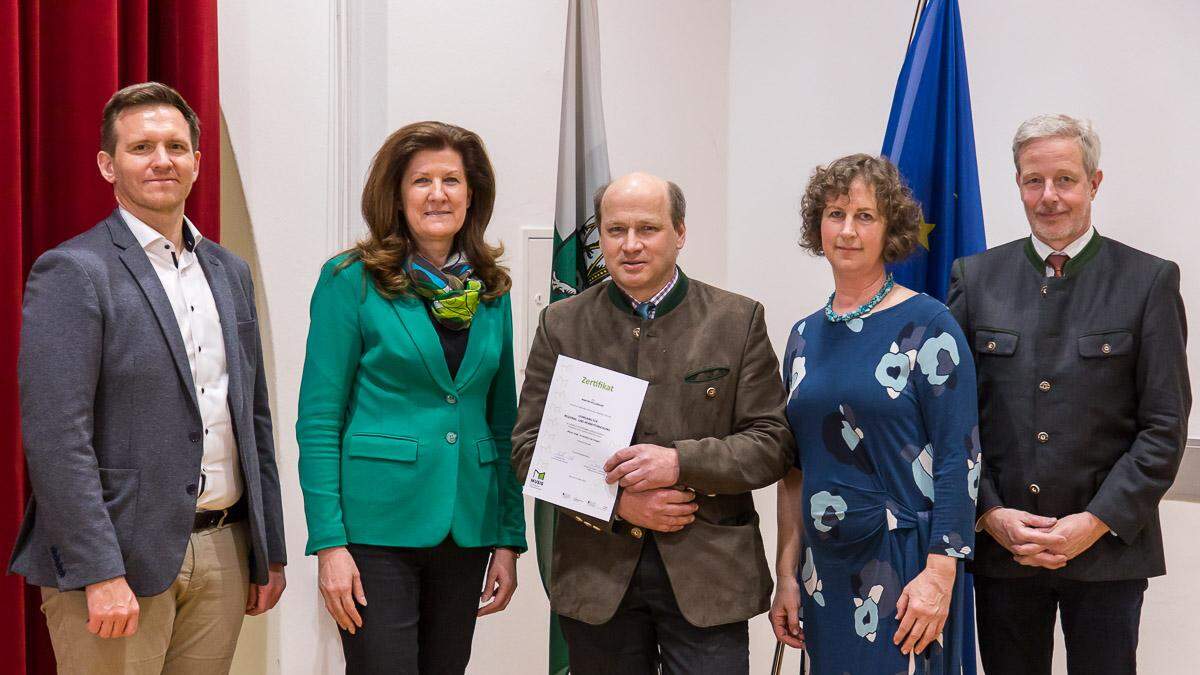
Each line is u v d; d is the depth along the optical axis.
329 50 3.00
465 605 2.29
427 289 2.22
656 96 3.56
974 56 3.23
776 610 2.20
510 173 3.29
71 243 1.89
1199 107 2.87
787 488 2.23
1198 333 2.88
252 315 2.15
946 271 2.74
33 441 1.77
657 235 2.02
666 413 2.03
